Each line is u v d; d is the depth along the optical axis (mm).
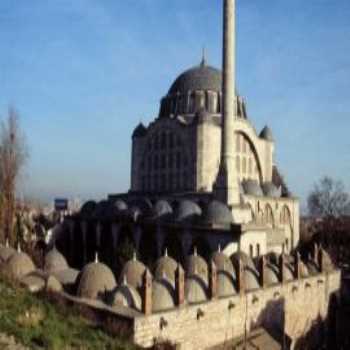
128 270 38750
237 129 88750
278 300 43375
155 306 32031
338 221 100312
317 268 54156
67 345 22359
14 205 64688
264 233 59281
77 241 83250
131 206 76562
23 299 28000
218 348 35656
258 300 40750
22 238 66875
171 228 64125
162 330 31047
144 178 93000
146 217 69875
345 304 57594
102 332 27422
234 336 37656
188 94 92688
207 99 91688
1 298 26109
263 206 83250
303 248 88750
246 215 65438
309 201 140000
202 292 36125
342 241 91938
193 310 33812
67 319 27391
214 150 82250
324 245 88562
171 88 98438
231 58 66250
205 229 59125
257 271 43625
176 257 62250
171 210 69562
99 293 34688
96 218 79438
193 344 33719
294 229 89938
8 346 19672
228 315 37250
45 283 34875
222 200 66125
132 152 95812
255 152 93812
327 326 52812
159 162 90000
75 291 36031
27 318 23297
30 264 40688
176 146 86438
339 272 56938
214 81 93562
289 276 47312
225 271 39906
